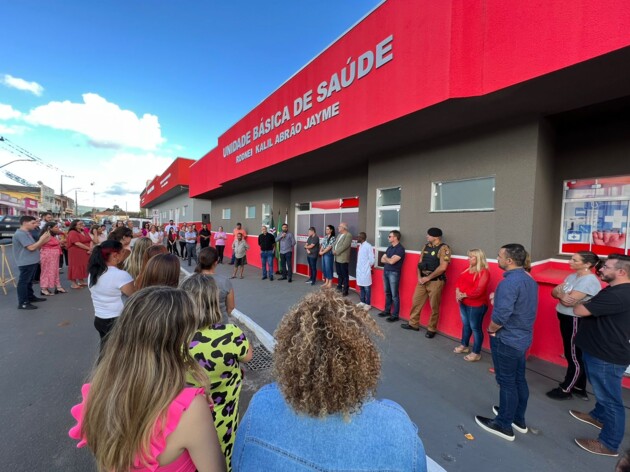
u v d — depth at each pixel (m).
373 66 4.77
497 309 2.67
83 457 2.53
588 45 2.85
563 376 3.76
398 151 6.04
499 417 2.76
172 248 16.47
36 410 3.15
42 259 7.73
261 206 12.03
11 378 3.77
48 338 5.03
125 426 1.01
